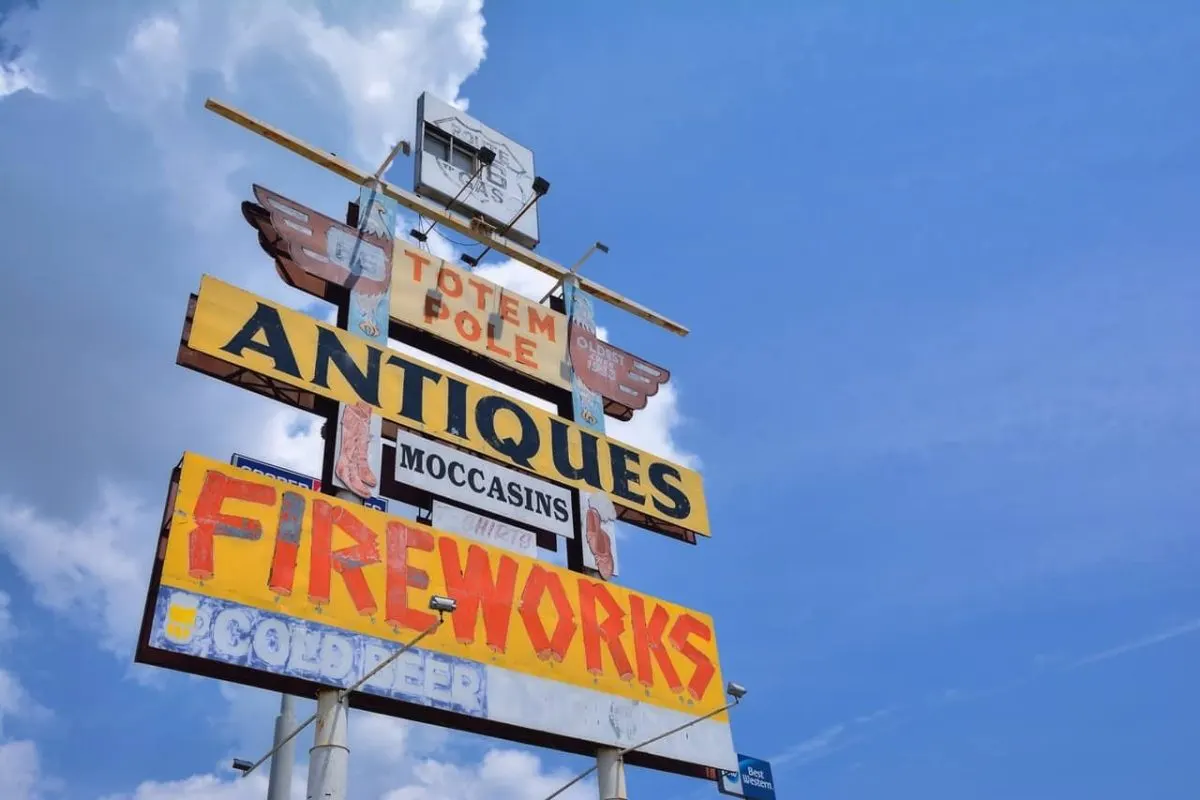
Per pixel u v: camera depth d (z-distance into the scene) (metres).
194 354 19.58
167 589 16.56
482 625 19.72
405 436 20.97
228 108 22.03
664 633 22.61
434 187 24.98
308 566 18.16
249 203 21.62
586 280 26.84
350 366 20.94
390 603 18.75
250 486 18.25
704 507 25.48
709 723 22.30
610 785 20.08
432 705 18.30
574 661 20.67
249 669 16.80
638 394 26.22
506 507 21.75
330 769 16.83
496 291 24.77
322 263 21.83
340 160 23.39
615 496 23.84
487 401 22.72
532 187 27.00
